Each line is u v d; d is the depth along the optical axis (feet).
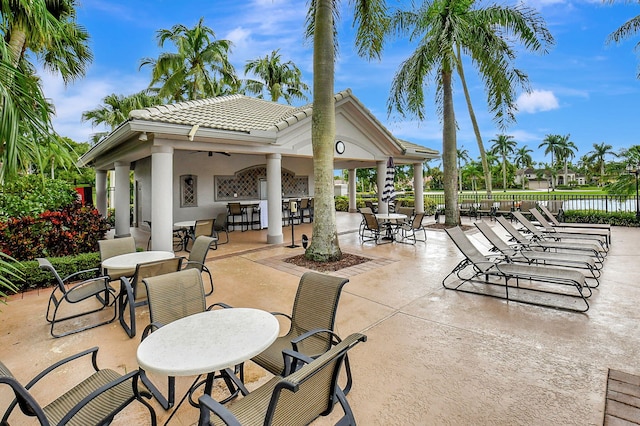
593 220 40.60
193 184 40.73
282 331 12.82
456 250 27.68
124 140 26.30
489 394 8.49
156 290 9.43
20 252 18.69
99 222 23.12
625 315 13.24
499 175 207.10
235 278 19.98
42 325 13.41
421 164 48.32
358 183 169.78
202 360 6.36
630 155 41.57
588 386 8.70
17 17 16.38
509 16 34.83
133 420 7.82
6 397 8.94
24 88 9.25
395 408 8.04
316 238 23.73
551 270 15.96
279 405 4.93
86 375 9.77
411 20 38.27
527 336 11.66
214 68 68.69
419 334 12.05
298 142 32.14
